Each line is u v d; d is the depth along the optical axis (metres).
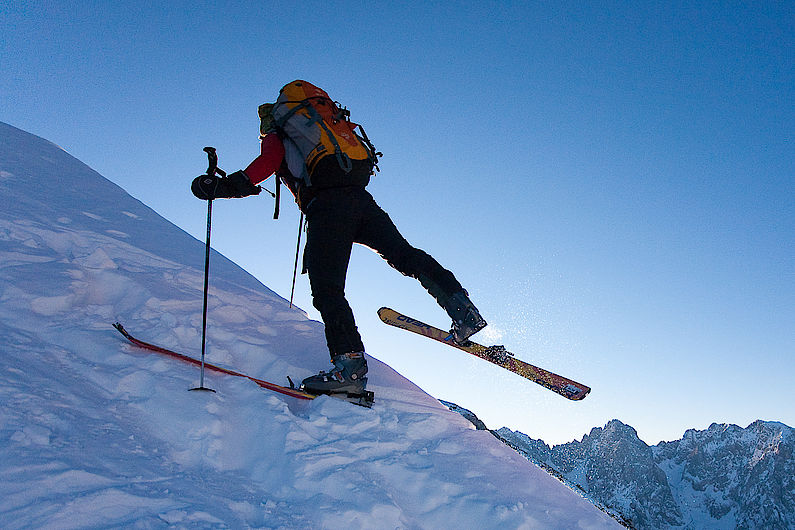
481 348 4.07
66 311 3.64
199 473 2.31
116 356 3.11
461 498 2.61
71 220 5.81
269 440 2.68
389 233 3.75
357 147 3.60
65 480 1.85
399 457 2.83
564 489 2.98
